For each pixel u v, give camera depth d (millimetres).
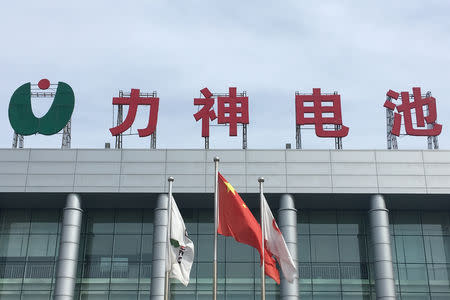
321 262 42156
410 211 43781
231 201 30188
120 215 43469
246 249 42281
